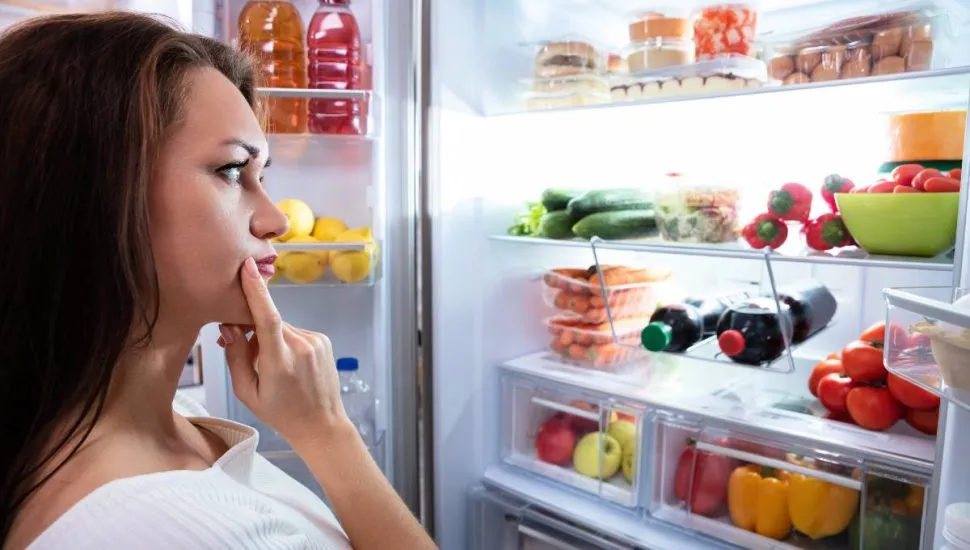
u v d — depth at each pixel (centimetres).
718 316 146
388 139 160
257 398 72
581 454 162
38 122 51
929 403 117
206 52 62
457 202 164
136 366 59
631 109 153
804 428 130
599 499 159
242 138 60
